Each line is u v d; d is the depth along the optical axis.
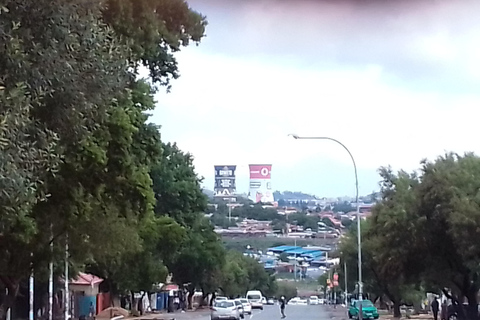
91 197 25.92
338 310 90.19
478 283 43.84
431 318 60.03
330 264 174.50
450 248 41.50
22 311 50.59
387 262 43.47
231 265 130.25
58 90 13.60
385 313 79.62
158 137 27.44
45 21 12.88
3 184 11.23
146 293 77.50
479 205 37.78
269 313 79.12
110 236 32.16
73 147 21.22
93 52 14.12
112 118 23.30
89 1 14.06
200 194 74.69
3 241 26.84
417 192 41.91
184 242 71.38
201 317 66.12
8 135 11.47
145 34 24.70
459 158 42.62
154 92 29.38
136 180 26.30
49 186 23.36
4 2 12.12
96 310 66.19
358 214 47.62
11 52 12.28
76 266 41.16
